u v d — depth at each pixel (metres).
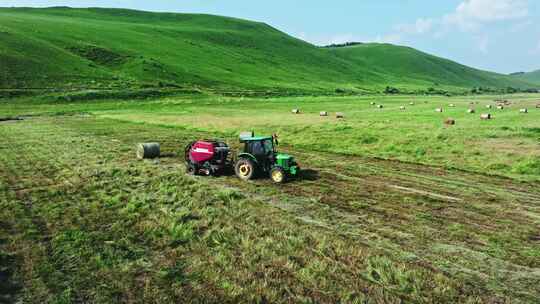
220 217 10.98
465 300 6.86
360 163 19.75
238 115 46.47
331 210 11.81
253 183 15.22
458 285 7.32
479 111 49.16
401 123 32.41
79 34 126.06
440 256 8.61
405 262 8.27
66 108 58.44
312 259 8.32
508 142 22.64
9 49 82.75
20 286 7.26
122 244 9.07
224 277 7.57
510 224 10.67
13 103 59.94
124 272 7.78
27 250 8.73
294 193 13.73
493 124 31.22
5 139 27.33
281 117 42.53
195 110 55.44
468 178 16.38
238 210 11.54
